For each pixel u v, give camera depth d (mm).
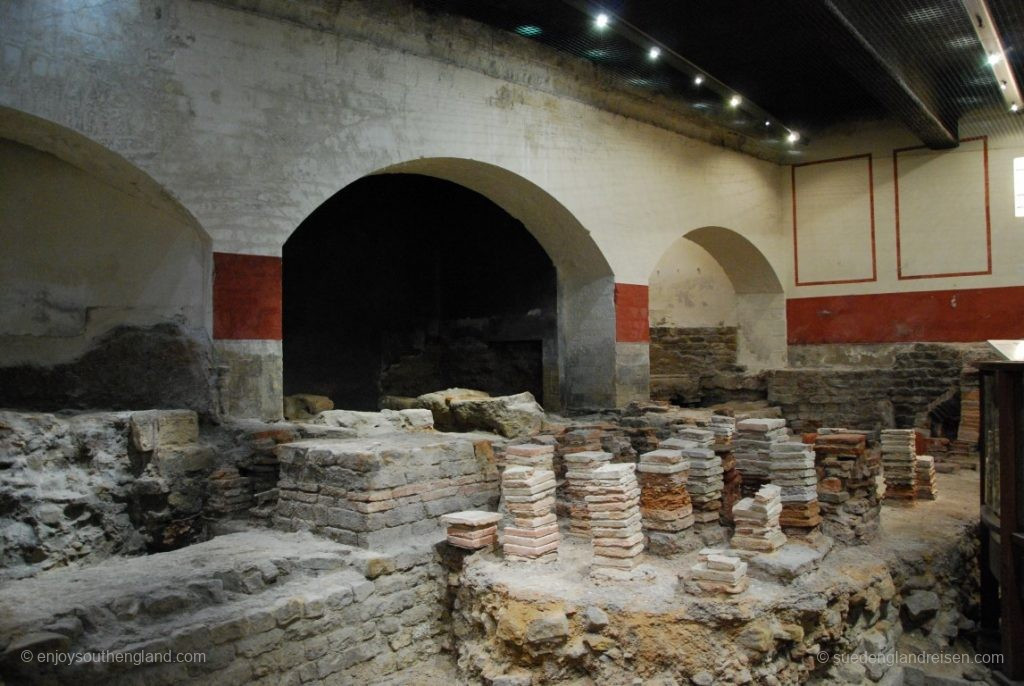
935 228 13109
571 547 5773
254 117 7340
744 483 6246
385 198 13062
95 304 7102
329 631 4703
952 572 6270
